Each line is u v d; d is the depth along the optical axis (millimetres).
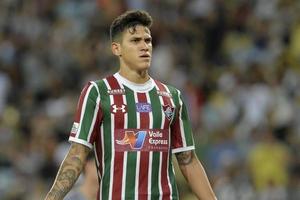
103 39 49969
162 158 16781
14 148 42125
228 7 51219
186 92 44594
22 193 39531
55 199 16453
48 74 48125
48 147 41000
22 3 53375
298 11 50094
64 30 51281
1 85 47188
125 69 17062
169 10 51281
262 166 39344
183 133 17328
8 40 50812
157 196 16641
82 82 47062
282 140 41250
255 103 43531
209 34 50062
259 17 50250
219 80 45844
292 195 38000
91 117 16719
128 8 51531
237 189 37219
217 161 39344
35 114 44969
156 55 47438
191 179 17438
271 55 47469
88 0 52781
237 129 41750
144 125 16750
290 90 44531
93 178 19906
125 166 16594
